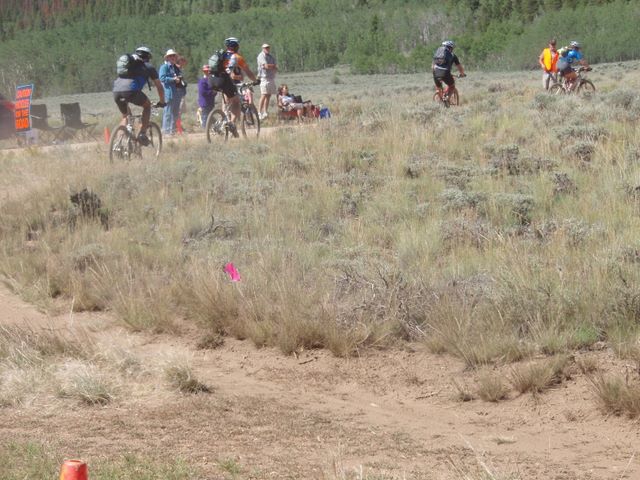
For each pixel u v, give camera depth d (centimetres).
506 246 2162
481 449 1354
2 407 1530
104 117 7219
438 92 4897
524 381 1563
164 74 4975
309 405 1578
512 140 3572
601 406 1470
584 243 2209
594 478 1226
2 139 5591
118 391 1586
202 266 2272
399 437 1406
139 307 2069
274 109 6650
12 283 2403
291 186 3056
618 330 1670
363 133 3934
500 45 19388
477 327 1778
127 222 2867
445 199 2734
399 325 1872
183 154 3728
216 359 1853
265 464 1255
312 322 1878
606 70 11262
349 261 2200
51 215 3034
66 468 809
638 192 2627
